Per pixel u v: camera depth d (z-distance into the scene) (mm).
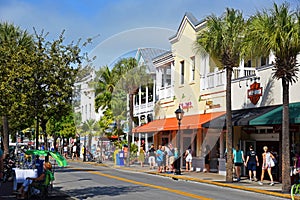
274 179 21203
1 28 21141
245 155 23406
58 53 15648
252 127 22922
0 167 10242
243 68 24078
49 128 46188
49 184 13633
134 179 20344
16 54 15719
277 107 20094
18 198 12922
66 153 43188
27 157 19562
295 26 15391
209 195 15320
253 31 15602
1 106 15594
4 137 24062
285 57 15914
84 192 15211
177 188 17281
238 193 16531
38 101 15359
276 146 21641
